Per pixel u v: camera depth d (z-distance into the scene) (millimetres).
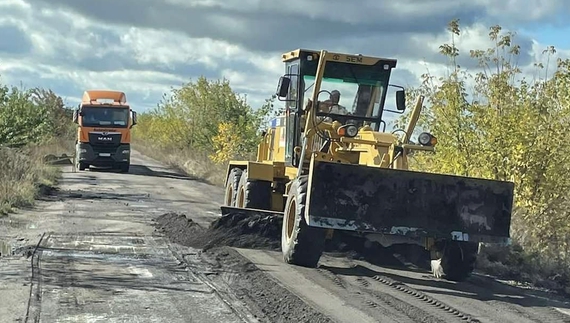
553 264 12531
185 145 47531
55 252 11891
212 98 42156
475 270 12508
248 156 34219
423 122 15875
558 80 14852
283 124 14969
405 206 10742
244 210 13453
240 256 11859
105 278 10008
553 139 14281
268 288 9656
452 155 15266
